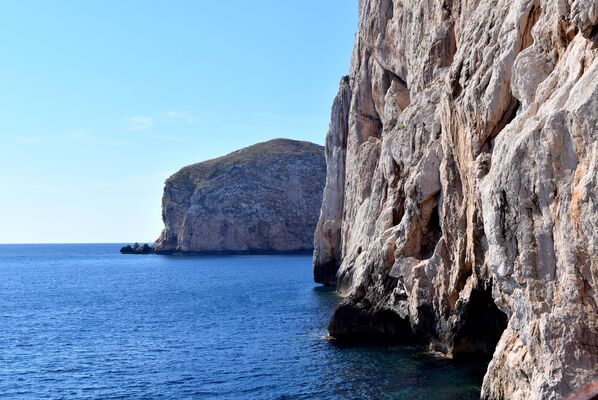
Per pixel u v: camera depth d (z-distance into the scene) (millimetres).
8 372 39844
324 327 53281
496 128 27781
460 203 33750
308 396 31234
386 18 64875
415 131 44469
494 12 30016
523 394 21406
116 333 55812
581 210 17141
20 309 77000
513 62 26375
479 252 31344
